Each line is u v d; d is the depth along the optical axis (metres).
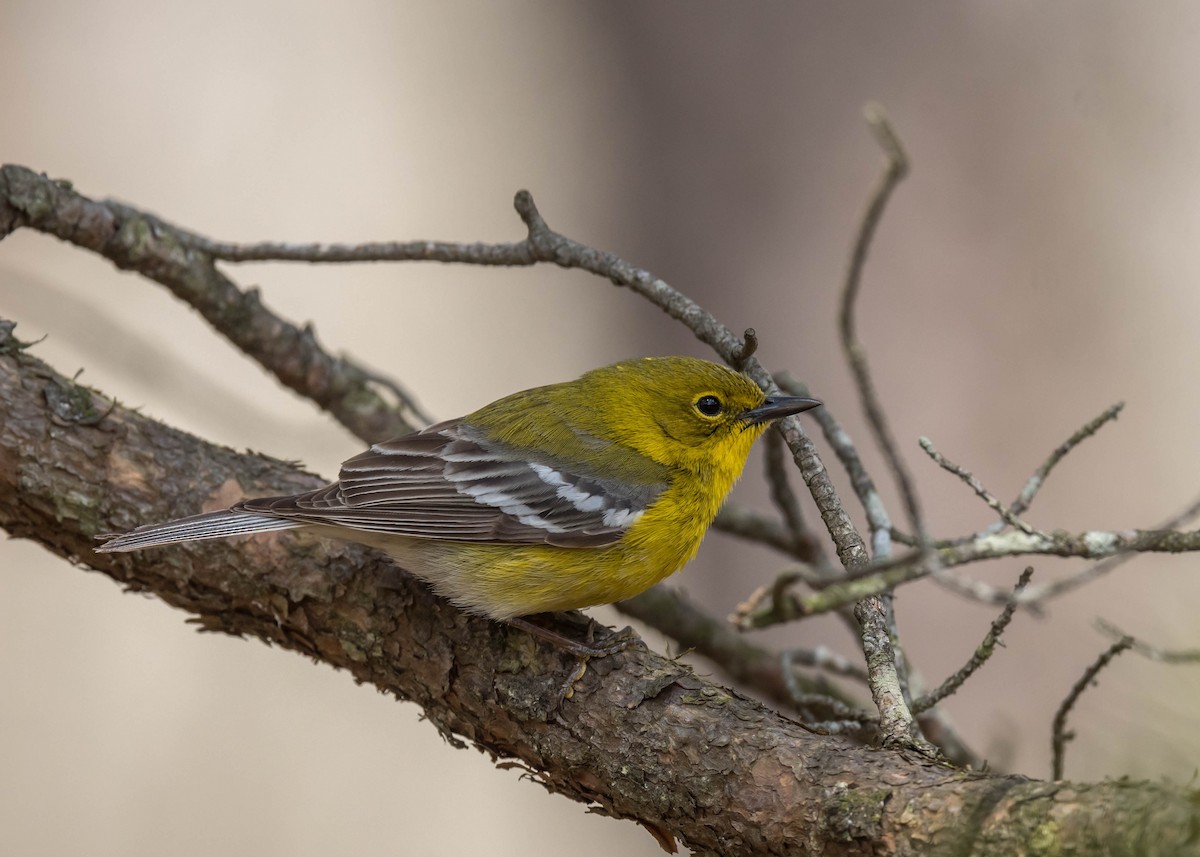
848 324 6.80
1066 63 14.54
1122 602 10.51
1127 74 14.27
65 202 9.02
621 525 8.12
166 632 14.79
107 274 14.91
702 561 15.36
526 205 8.69
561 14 16.45
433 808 14.66
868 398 6.73
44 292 10.79
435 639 7.47
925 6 15.14
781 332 15.39
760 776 6.17
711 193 15.91
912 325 14.66
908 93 15.06
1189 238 14.04
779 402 8.77
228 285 9.85
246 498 7.88
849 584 6.91
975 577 13.65
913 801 5.58
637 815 6.69
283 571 7.67
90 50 15.54
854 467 8.55
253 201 15.55
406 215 15.85
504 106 16.33
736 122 15.83
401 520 7.69
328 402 10.53
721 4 15.87
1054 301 14.35
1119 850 4.81
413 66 16.16
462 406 15.80
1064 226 14.44
